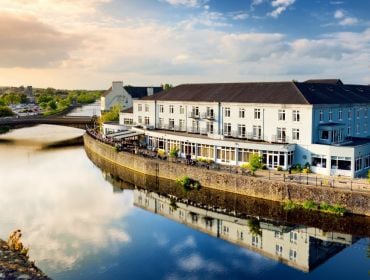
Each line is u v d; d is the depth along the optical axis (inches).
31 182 2610.7
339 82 3420.3
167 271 1380.4
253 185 2070.6
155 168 2578.7
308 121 2257.6
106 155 3287.4
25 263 1037.8
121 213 1990.7
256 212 1977.1
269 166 2313.0
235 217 1927.9
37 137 4960.6
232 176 2158.0
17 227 1775.3
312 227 1777.8
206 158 2600.9
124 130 3476.9
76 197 2265.0
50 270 1371.8
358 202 1760.6
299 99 2329.0
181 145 2768.2
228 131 2682.1
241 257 1494.8
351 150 2069.4
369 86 3464.6
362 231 1695.4
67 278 1320.1
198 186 2301.9
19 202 2159.2
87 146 3991.1
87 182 2620.6
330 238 1653.5
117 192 2379.4
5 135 5152.6
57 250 1535.4
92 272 1365.7
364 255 1485.0
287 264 1427.2
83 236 1680.6
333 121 2444.6
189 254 1518.2
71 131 5728.3
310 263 1432.1
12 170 2982.3
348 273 1354.6
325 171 2169.0
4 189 2429.9
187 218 1919.3
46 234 1697.8
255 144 2335.1
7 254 1083.9
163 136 2906.0
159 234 1715.1
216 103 2719.0
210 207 2079.2
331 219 1782.7
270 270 1385.3
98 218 1911.9
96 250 1542.8
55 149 4042.8
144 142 3144.7
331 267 1398.9
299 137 2297.0
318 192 1860.2
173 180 2464.3
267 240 1647.4
